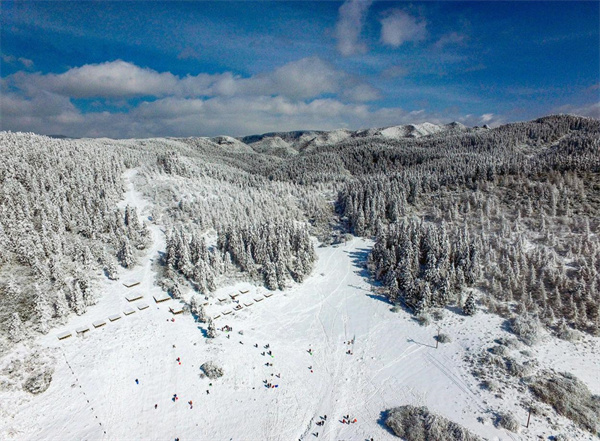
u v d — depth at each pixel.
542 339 71.94
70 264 90.00
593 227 106.75
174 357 69.06
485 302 85.94
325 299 98.31
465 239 104.25
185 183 160.75
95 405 56.62
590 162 141.12
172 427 54.22
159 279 93.75
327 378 66.88
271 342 77.81
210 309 87.00
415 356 71.75
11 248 85.81
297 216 161.12
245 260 105.81
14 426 51.03
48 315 70.44
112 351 68.19
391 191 161.00
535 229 114.00
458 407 56.88
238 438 53.03
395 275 97.56
